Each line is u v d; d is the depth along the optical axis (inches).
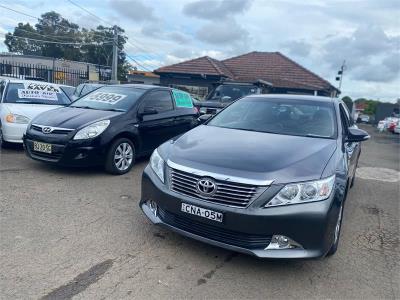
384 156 480.1
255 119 189.2
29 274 118.7
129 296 111.6
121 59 2247.8
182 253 140.9
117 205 186.2
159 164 146.0
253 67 944.3
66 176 228.8
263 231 121.5
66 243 141.6
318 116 186.4
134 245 144.5
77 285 115.0
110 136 229.9
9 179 213.0
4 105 296.4
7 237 142.2
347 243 165.5
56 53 2241.6
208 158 135.8
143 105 262.5
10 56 1205.1
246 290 120.4
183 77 794.2
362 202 235.5
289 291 122.0
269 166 128.7
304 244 122.7
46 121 233.0
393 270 141.9
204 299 113.5
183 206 131.5
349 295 122.3
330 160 140.5
